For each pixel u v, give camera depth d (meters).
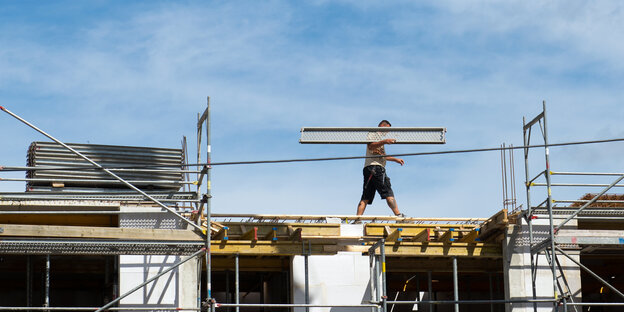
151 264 18.58
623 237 19.56
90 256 21.12
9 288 25.75
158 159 20.30
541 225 20.47
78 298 26.48
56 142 17.92
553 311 19.64
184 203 20.56
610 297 26.38
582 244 19.58
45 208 18.41
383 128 19.17
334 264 21.30
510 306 20.02
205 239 17.91
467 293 26.48
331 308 21.00
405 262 22.69
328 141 19.05
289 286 22.12
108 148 19.97
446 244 20.52
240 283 26.58
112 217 19.36
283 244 20.16
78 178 19.47
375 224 21.06
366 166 23.11
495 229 20.72
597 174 19.94
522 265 20.23
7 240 16.81
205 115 19.22
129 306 18.23
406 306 28.34
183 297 18.53
